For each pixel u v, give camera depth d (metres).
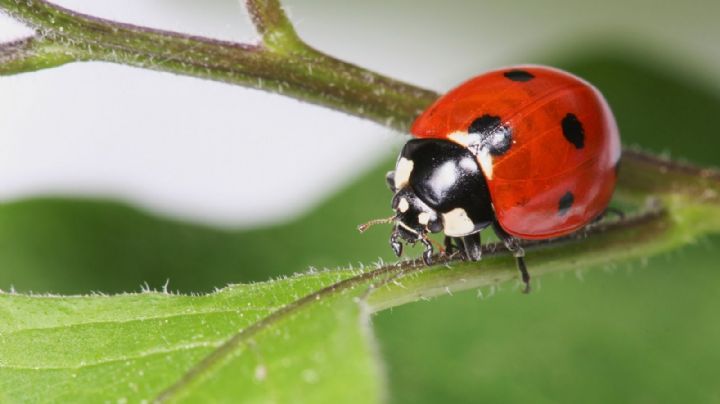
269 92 0.07
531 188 0.07
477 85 0.07
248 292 0.07
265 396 0.06
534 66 0.07
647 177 0.07
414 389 0.08
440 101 0.07
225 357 0.06
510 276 0.07
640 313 0.08
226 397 0.06
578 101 0.07
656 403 0.08
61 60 0.07
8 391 0.06
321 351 0.06
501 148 0.07
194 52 0.07
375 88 0.07
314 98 0.07
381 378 0.06
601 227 0.07
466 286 0.07
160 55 0.07
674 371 0.08
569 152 0.07
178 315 0.07
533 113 0.07
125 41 0.07
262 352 0.06
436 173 0.07
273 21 0.07
